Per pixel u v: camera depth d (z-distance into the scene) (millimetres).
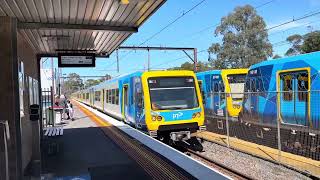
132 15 8742
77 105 55969
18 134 7543
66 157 10508
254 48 56625
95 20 9188
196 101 17078
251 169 12930
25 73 9711
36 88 13188
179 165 9102
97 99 40156
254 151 15062
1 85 7520
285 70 14617
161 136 16875
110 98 29547
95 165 9391
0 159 6367
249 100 17016
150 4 7840
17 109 7570
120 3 7578
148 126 16375
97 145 12594
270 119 14953
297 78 13836
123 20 9234
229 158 15047
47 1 7355
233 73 22312
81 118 26219
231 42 57531
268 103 15414
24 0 7168
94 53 13797
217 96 22547
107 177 8164
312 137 12141
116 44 12734
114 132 16297
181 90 16984
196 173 8234
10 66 7566
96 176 8281
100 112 34531
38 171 8742
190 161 9602
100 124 20516
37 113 9383
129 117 20141
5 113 7504
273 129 14570
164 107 16562
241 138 16922
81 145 12641
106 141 13508
